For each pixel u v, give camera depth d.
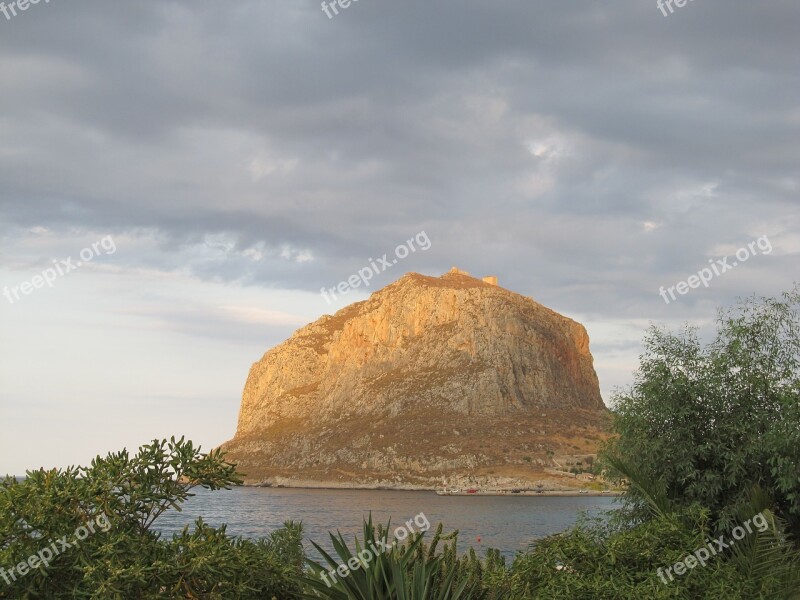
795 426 16.30
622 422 18.14
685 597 11.33
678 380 17.70
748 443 17.05
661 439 17.39
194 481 9.49
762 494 15.53
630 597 10.92
